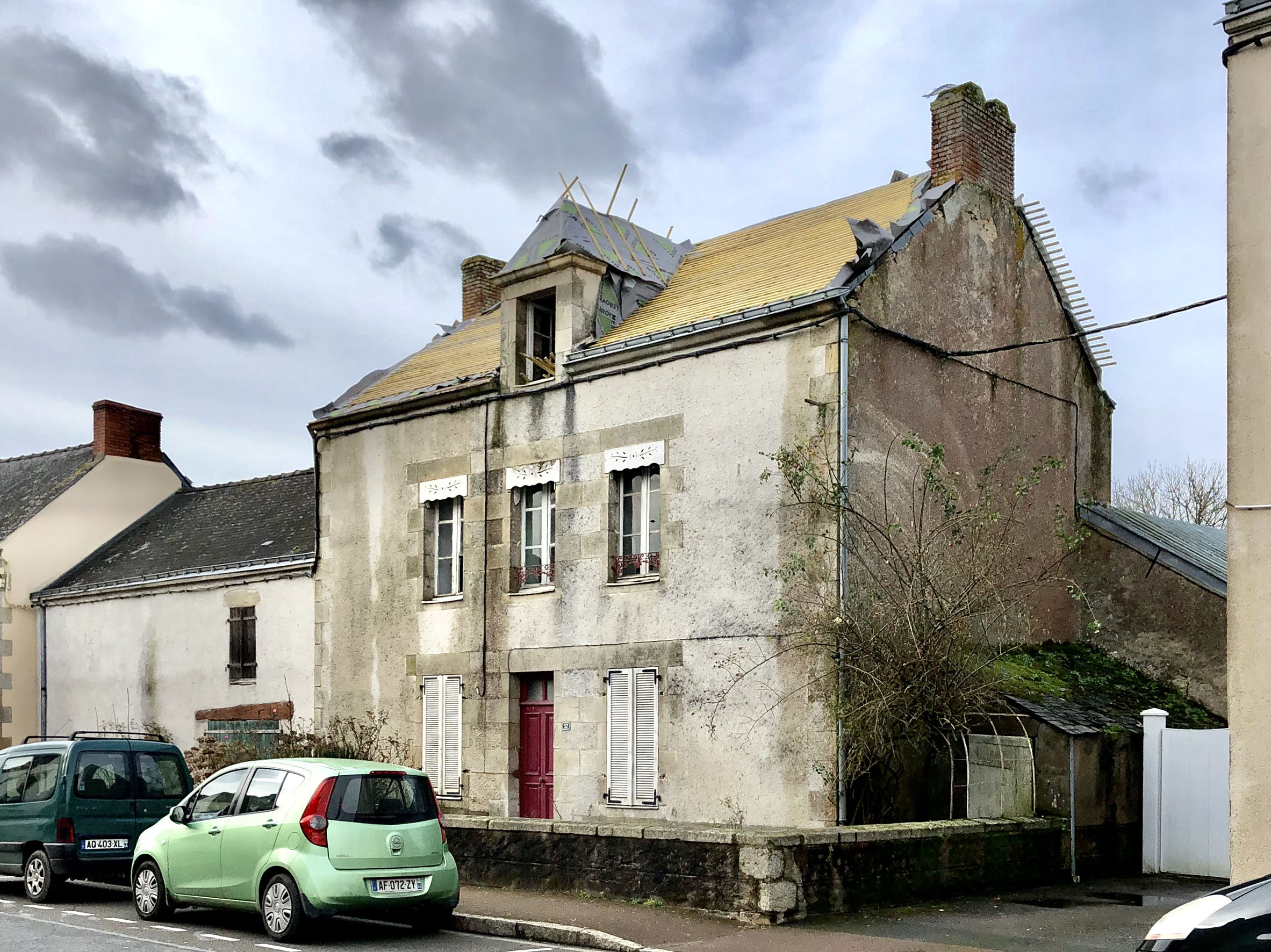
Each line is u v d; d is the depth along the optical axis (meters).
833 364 13.68
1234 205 9.53
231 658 20.45
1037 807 13.30
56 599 23.81
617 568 15.62
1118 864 13.62
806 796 13.21
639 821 14.34
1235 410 9.37
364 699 18.19
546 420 16.48
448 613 17.25
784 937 9.51
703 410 14.80
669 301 16.81
